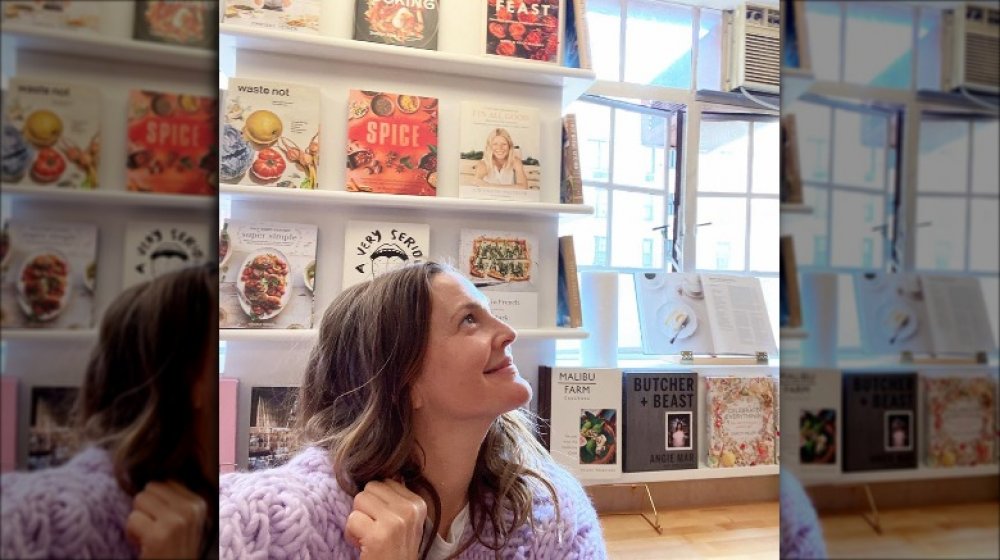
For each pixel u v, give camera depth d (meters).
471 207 1.33
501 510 0.90
